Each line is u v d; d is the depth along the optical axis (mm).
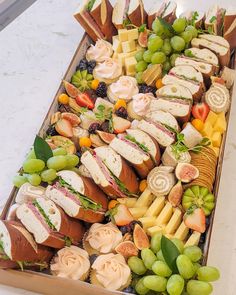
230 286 493
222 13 709
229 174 595
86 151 524
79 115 629
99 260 465
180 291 411
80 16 694
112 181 512
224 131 593
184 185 522
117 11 721
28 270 453
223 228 542
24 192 506
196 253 448
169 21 701
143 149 533
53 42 776
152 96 629
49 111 605
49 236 461
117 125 603
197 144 555
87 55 706
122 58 689
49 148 526
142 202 524
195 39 669
